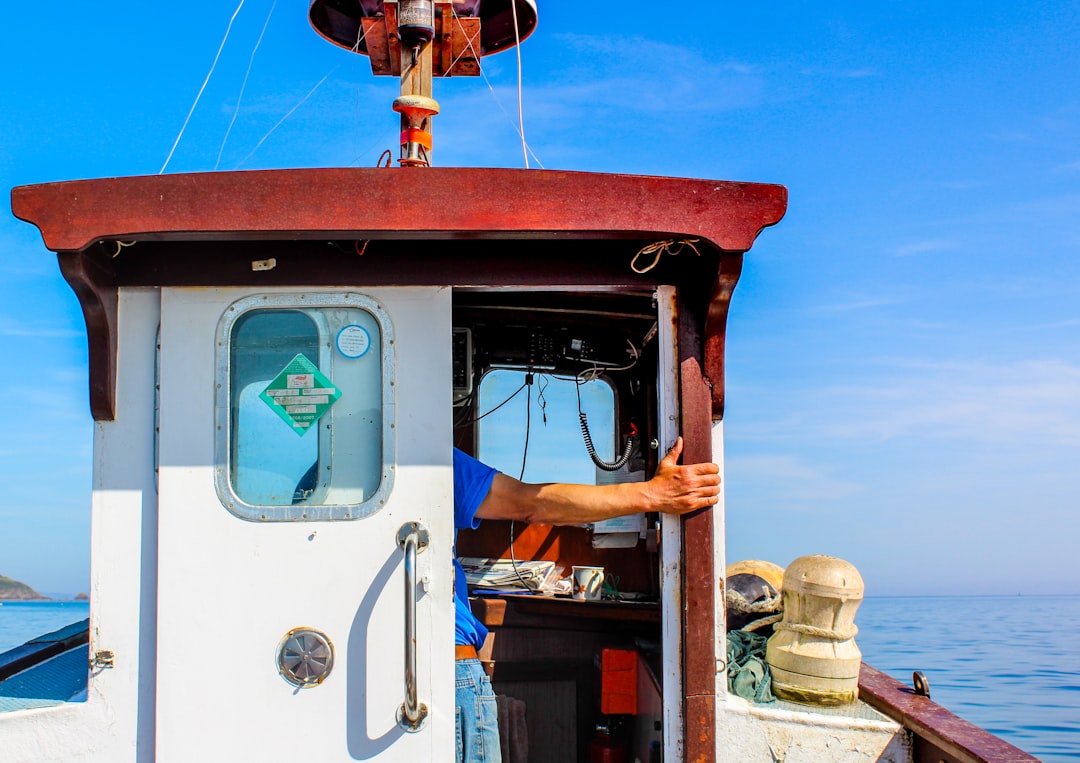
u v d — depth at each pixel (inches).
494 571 156.1
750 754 104.1
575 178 93.8
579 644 153.3
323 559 97.3
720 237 94.4
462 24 136.9
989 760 85.9
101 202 91.5
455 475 107.6
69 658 137.4
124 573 98.3
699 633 99.5
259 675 95.7
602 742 138.9
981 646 3804.1
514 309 140.6
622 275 103.0
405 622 91.7
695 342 102.8
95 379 98.7
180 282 100.5
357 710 95.5
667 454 102.3
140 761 96.1
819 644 116.5
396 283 101.4
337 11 147.9
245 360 100.9
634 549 159.6
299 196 92.0
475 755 102.7
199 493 97.7
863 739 105.7
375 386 100.9
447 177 93.0
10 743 94.9
